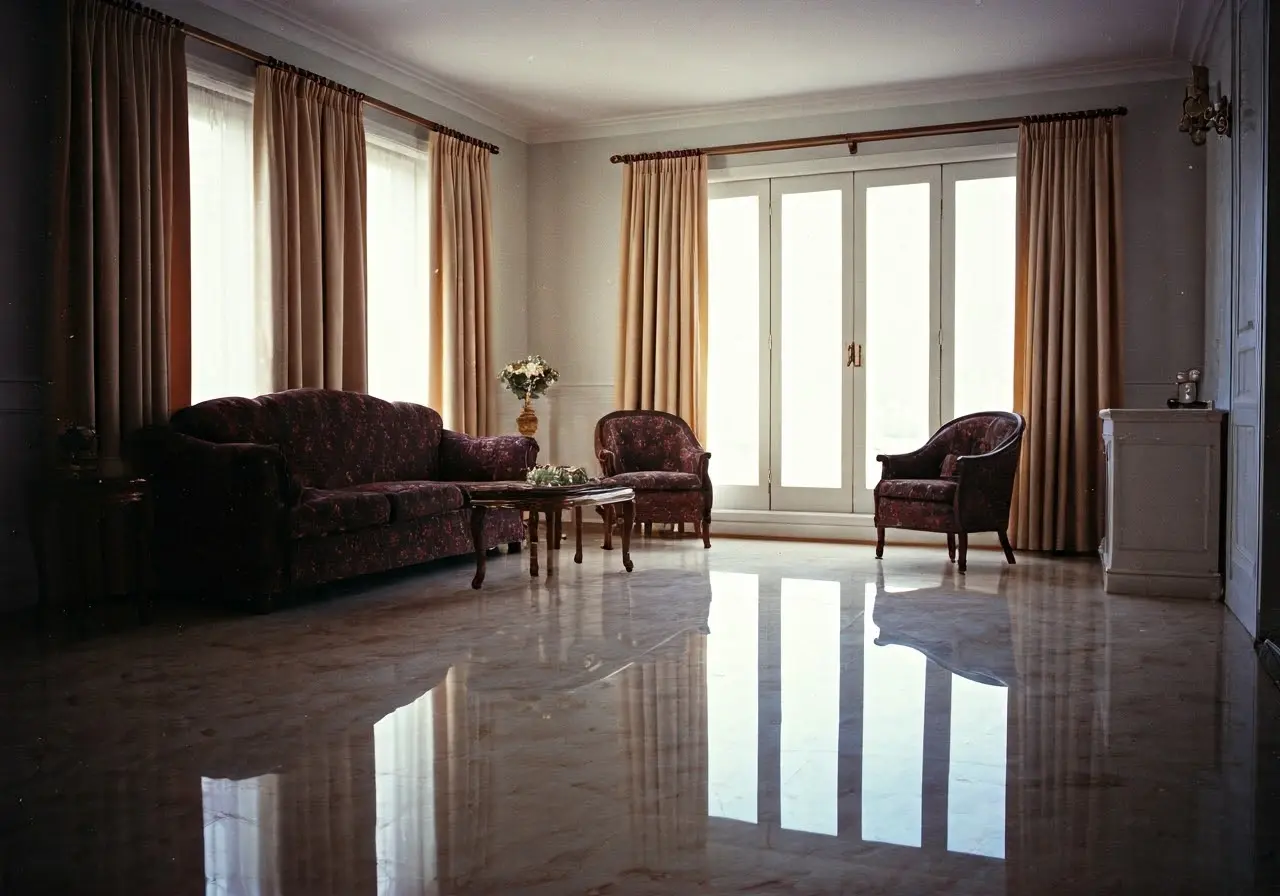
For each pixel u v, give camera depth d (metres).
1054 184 6.14
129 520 4.37
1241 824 2.01
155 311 4.50
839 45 5.66
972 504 5.41
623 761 2.40
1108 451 4.86
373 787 2.23
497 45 5.68
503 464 5.88
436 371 6.46
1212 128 4.86
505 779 2.28
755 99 6.74
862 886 1.75
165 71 4.54
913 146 6.61
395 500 4.79
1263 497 3.69
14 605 4.14
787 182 7.02
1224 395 4.76
